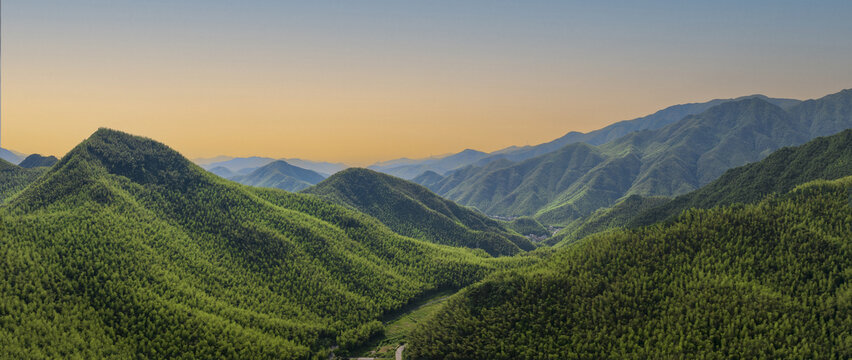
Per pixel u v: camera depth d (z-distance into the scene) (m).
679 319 159.25
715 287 167.00
